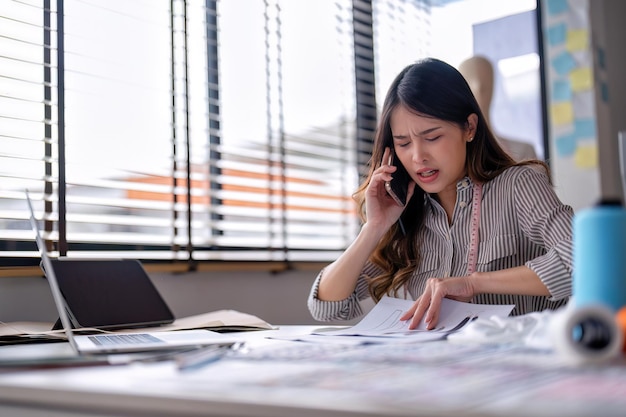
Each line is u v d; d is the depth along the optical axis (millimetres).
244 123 2492
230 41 2459
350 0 3029
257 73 2553
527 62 3529
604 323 730
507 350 882
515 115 3484
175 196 2207
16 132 1828
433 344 1002
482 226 1645
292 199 2686
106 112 2043
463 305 1330
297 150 2715
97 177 2016
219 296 2256
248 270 2354
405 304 1423
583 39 3494
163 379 701
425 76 1565
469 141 1640
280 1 2670
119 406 628
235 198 2445
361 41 3076
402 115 1576
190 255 2164
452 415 489
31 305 1771
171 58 2213
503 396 551
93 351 955
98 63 2033
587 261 823
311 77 2807
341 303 1652
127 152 2088
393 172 1665
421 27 3365
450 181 1588
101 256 1999
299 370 741
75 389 659
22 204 1820
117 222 2039
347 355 870
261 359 854
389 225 1668
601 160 3551
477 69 3111
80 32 2002
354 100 3031
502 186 1636
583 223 831
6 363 850
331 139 2904
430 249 1729
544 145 3541
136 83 2127
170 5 2211
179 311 2117
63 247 1875
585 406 506
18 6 1854
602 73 3654
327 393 583
